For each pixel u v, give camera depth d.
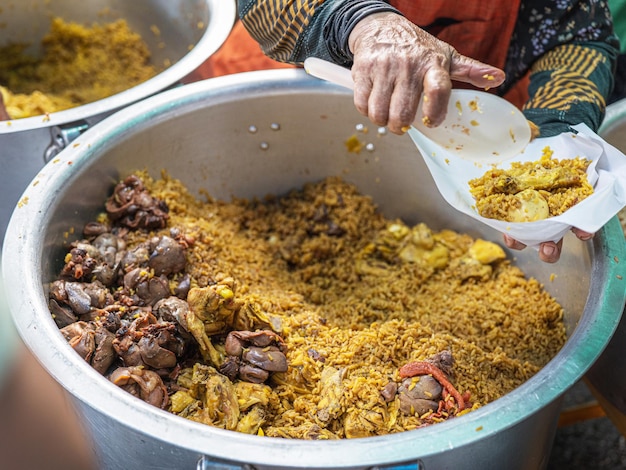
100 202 0.87
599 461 1.10
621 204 0.70
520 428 0.61
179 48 1.29
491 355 0.79
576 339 0.65
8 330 0.62
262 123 0.96
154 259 0.79
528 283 0.90
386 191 1.02
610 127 0.89
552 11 0.90
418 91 0.62
